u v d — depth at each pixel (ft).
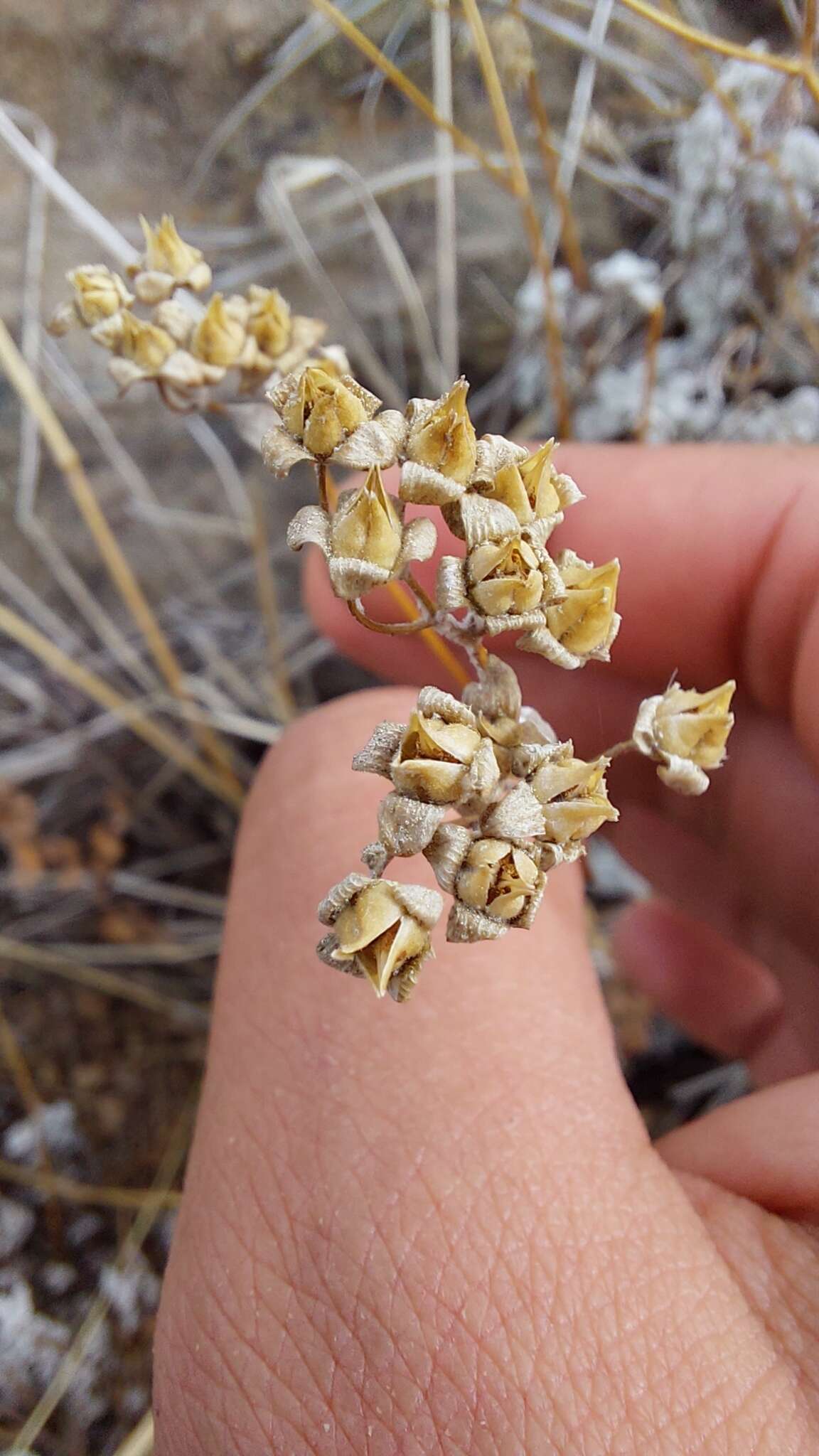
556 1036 0.29
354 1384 0.24
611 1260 0.24
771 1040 0.47
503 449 0.21
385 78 0.49
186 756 0.53
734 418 0.50
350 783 0.35
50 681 0.55
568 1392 0.23
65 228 0.48
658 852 0.48
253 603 0.56
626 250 0.52
